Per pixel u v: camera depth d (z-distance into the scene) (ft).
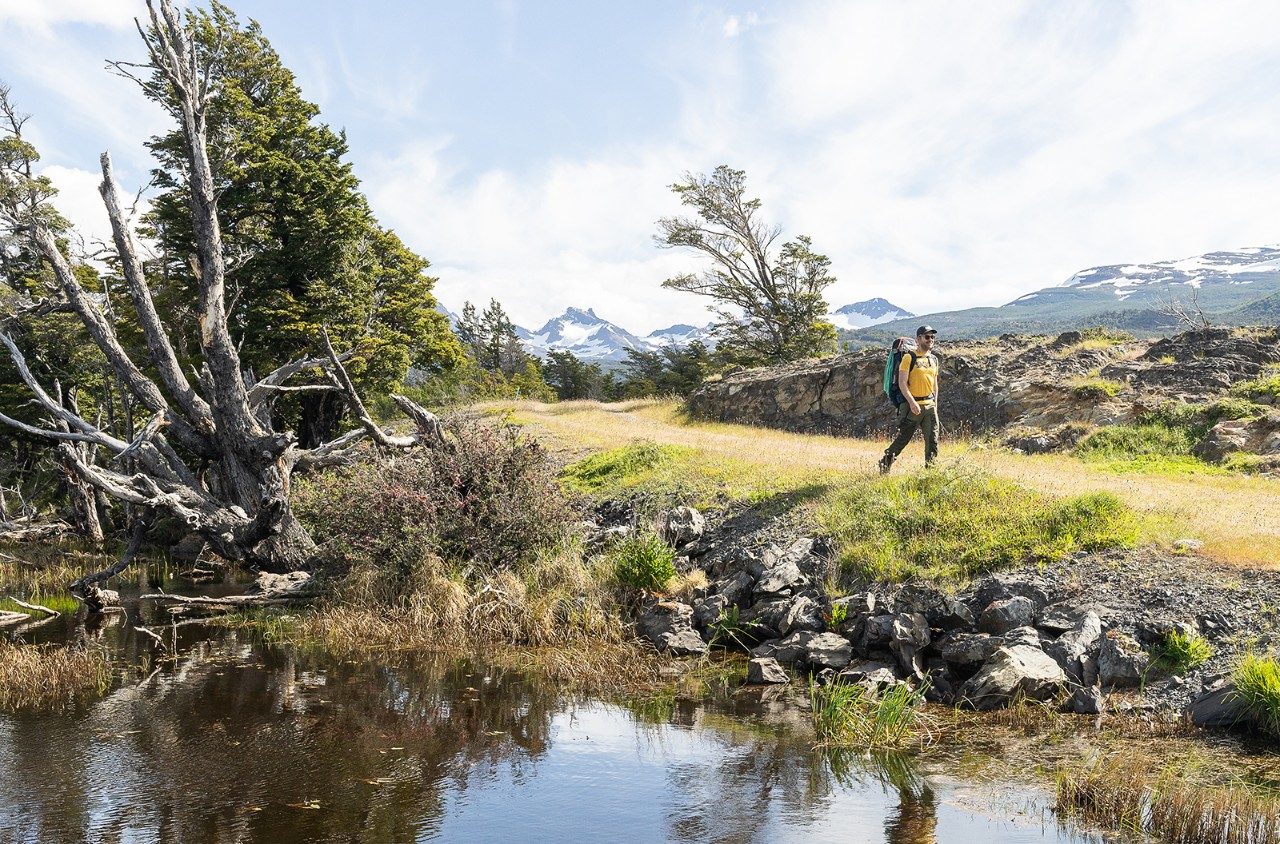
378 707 24.84
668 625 32.45
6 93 72.43
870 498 37.32
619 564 36.76
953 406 72.84
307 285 99.30
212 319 53.62
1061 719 22.65
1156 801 16.52
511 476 44.37
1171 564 28.12
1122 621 25.80
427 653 31.94
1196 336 67.51
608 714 24.09
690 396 105.91
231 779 19.03
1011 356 73.92
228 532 48.29
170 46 57.00
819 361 94.32
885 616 28.19
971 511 34.01
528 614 34.55
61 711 24.50
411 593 38.75
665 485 50.49
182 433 54.13
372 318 106.11
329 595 42.91
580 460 65.62
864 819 16.67
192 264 57.31
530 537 42.11
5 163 73.56
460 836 16.01
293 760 20.31
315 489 53.62
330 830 16.28
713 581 36.24
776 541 37.86
